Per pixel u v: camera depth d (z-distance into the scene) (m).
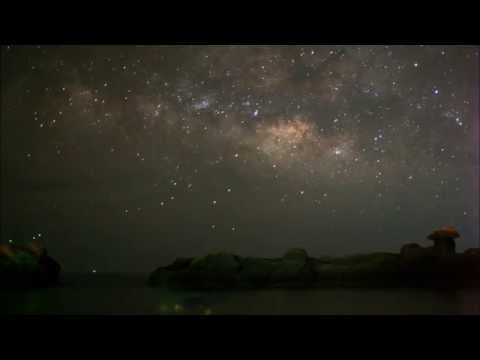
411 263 13.12
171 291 12.21
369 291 11.55
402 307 8.73
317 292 11.49
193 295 11.16
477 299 9.85
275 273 13.08
